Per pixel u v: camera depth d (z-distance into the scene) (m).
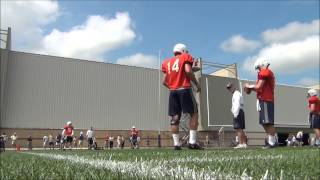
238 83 50.03
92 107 41.62
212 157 4.04
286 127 55.16
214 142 46.75
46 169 2.46
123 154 4.96
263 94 7.92
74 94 40.75
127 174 2.05
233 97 10.12
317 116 10.98
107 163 3.11
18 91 37.78
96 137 41.41
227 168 2.45
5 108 36.84
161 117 45.75
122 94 43.69
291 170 2.34
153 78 45.91
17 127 37.12
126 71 44.34
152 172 2.14
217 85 48.31
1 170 2.36
